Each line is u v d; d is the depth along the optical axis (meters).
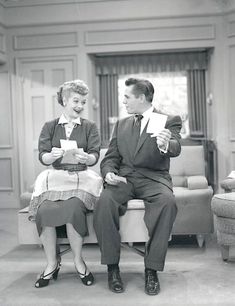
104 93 6.49
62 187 2.54
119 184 2.57
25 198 3.49
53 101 5.71
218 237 2.89
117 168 2.72
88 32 5.59
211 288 2.37
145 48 5.55
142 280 2.54
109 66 6.38
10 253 3.25
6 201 5.83
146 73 6.41
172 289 2.36
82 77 5.64
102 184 2.74
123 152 2.69
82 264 2.49
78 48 5.62
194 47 5.52
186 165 3.85
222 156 5.60
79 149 2.49
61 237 2.56
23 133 5.76
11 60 5.71
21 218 2.59
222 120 5.59
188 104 6.40
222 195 2.89
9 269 2.84
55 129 2.70
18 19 5.62
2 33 5.58
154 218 2.36
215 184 5.70
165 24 5.50
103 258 2.36
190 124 6.41
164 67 6.34
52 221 2.38
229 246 2.92
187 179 3.62
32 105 5.75
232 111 5.48
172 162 3.86
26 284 2.52
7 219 4.75
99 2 5.52
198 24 5.46
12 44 5.70
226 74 5.47
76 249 2.46
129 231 2.52
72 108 2.63
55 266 2.48
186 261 2.93
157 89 6.45
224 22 5.44
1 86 5.75
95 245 3.44
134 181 2.61
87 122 2.72
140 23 5.52
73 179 2.57
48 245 2.45
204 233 3.29
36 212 2.51
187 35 5.49
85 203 2.48
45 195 2.50
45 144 2.67
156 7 5.46
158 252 2.34
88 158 2.50
